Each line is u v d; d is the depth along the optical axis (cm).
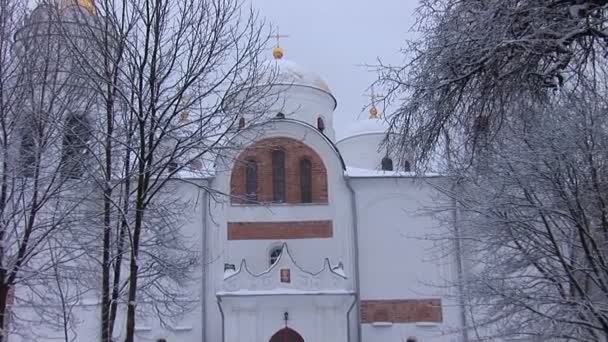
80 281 2048
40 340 2825
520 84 852
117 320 3044
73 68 1628
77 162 1691
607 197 1545
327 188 3462
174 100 1395
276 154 3491
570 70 918
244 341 3039
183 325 3180
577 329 1700
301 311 3103
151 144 1388
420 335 3266
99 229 1920
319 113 4091
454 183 1786
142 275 1800
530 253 1828
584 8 743
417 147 982
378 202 3453
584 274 1672
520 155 1596
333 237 3397
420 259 3362
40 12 1720
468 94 888
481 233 1992
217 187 3347
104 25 1452
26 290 2483
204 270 3250
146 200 1523
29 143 1805
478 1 834
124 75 1405
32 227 1828
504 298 1800
